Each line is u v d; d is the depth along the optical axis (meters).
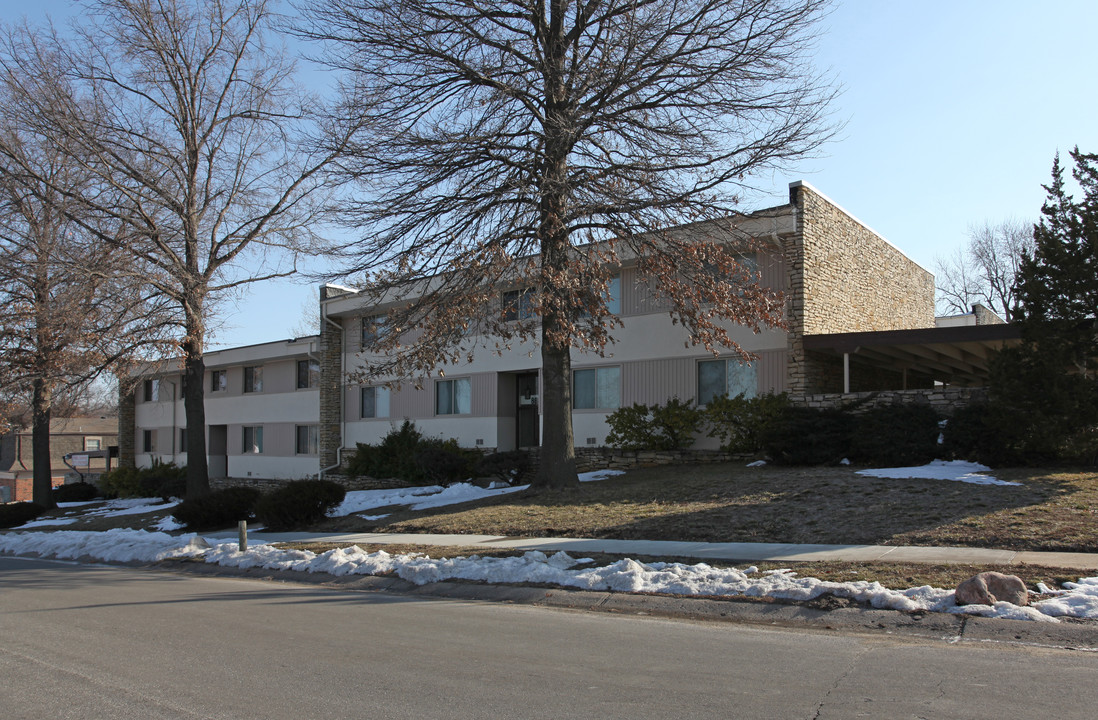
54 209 21.38
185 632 7.92
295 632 7.76
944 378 27.62
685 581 8.95
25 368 21.66
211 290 22.84
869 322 23.31
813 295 19.91
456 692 5.55
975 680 5.48
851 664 6.01
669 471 19.05
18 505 28.42
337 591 10.49
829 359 20.75
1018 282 15.05
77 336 20.55
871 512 11.94
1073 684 5.34
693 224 16.19
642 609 8.48
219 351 36.44
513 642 7.07
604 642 7.00
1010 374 14.77
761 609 7.96
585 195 15.61
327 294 30.64
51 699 5.69
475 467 22.48
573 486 17.11
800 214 19.56
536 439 25.39
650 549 11.08
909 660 6.07
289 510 17.47
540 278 14.66
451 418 26.98
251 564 12.84
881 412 16.72
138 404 43.12
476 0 16.20
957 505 11.80
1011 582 7.46
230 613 8.94
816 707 5.00
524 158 16.19
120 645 7.40
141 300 21.09
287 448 33.88
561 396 17.25
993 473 14.11
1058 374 14.21
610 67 15.70
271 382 35.00
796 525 11.74
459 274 16.09
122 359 21.41
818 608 7.79
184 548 14.62
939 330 17.41
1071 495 11.87
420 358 15.38
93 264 20.80
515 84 16.02
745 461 19.41
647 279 17.58
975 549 9.70
